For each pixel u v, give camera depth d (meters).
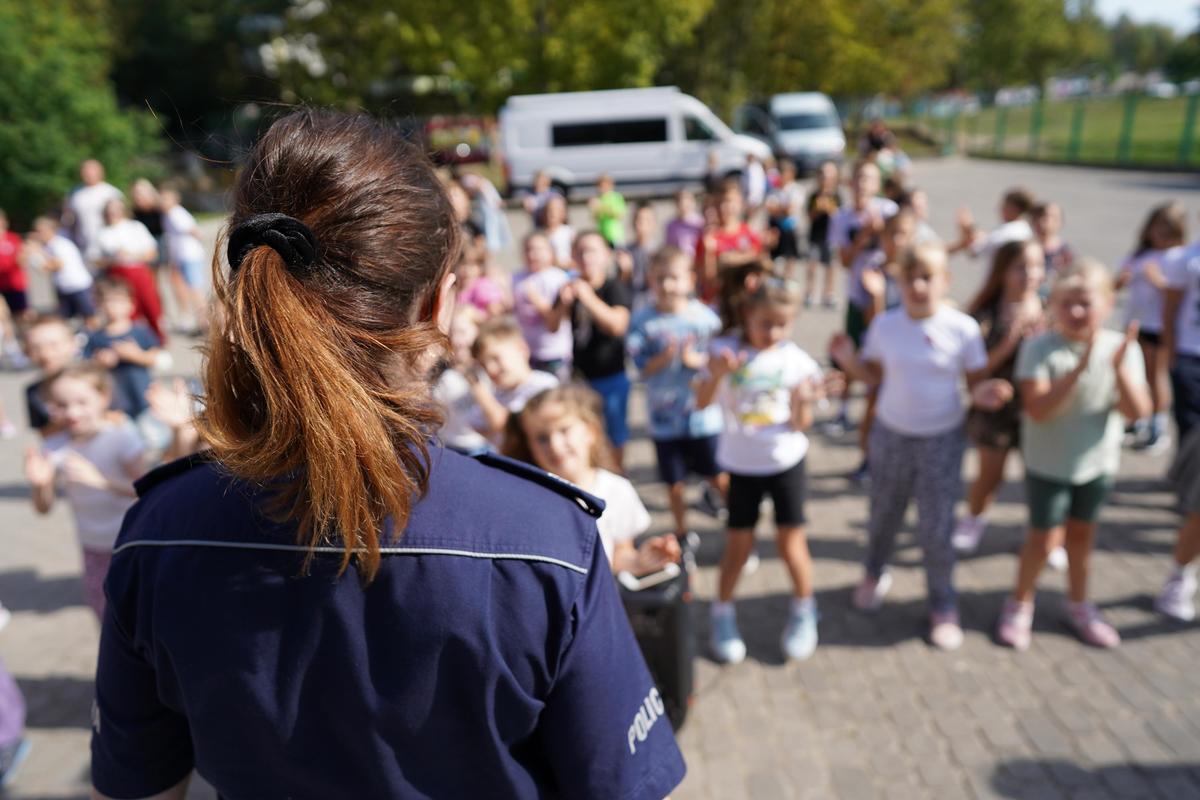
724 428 3.52
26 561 4.84
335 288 0.84
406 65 26.17
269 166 0.88
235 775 0.92
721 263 4.11
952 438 3.52
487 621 0.84
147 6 29.11
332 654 0.84
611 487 2.77
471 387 3.80
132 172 20.73
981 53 59.28
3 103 18.94
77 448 3.15
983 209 17.95
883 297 5.19
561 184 21.69
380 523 0.82
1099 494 3.41
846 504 5.08
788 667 3.54
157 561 0.89
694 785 2.91
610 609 0.94
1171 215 5.12
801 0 33.75
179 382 2.73
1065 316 3.16
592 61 24.81
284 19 26.61
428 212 0.90
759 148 21.45
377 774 0.88
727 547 3.54
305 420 0.77
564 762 0.94
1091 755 2.96
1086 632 3.60
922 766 2.95
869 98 42.78
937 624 3.65
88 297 9.49
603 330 4.59
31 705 3.51
